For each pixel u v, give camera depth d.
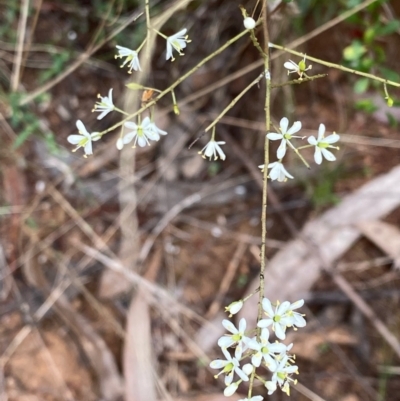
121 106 0.27
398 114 0.28
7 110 0.26
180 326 0.26
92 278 0.27
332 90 0.28
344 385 0.26
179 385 0.26
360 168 0.28
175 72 0.27
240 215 0.28
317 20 0.26
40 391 0.25
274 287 0.26
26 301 0.26
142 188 0.28
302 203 0.28
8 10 0.26
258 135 0.28
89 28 0.27
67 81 0.28
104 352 0.25
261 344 0.13
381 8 0.26
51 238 0.27
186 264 0.27
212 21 0.26
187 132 0.28
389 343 0.26
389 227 0.26
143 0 0.23
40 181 0.27
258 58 0.26
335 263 0.27
